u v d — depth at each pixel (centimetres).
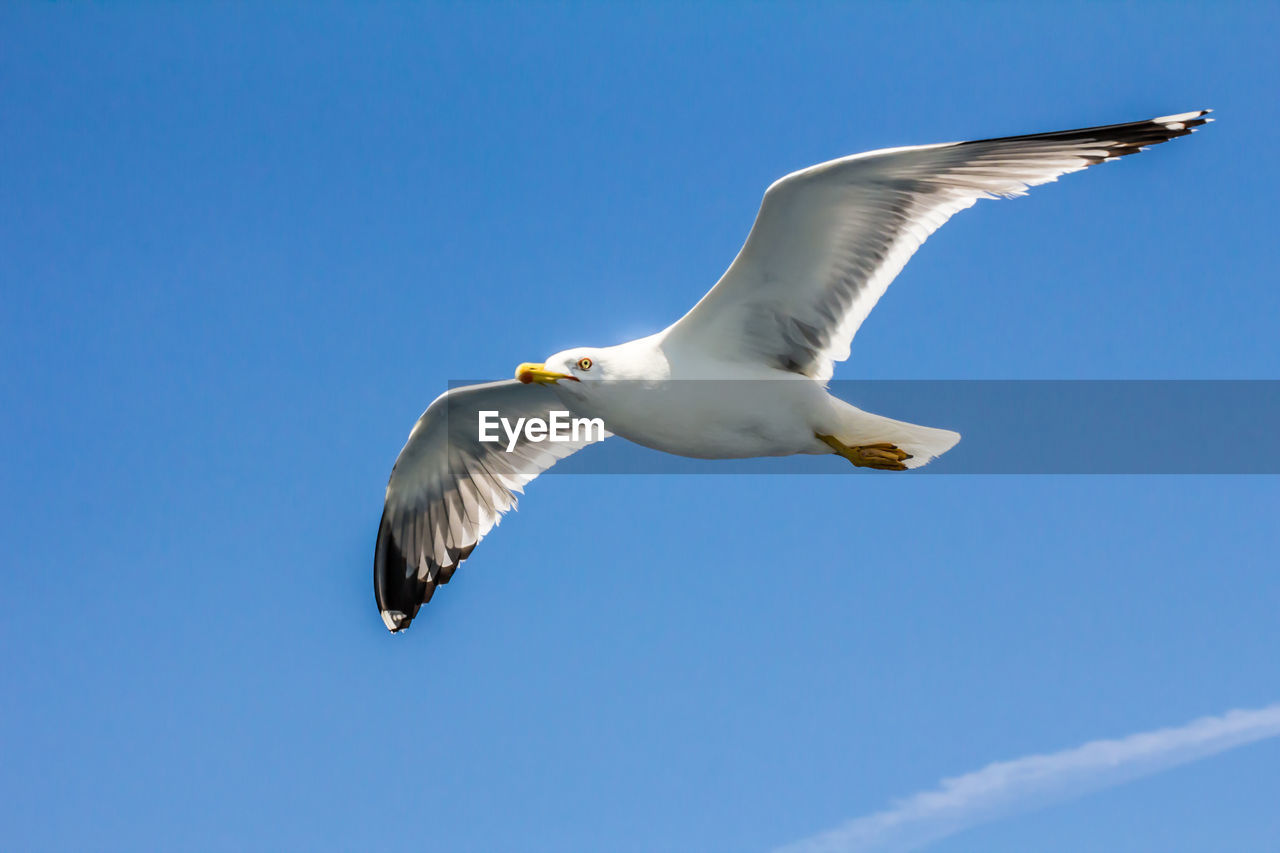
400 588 644
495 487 634
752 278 489
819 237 479
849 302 496
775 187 458
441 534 646
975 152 465
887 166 460
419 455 622
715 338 505
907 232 484
